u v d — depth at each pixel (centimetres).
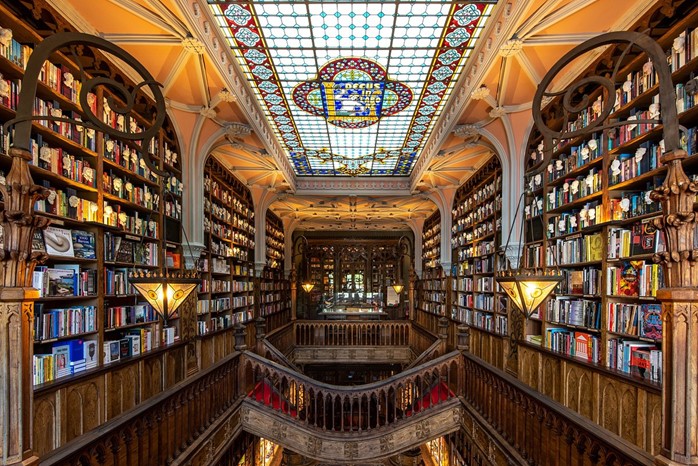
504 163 713
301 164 1151
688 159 353
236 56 574
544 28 450
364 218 1777
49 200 403
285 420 632
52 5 403
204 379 504
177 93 625
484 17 484
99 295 470
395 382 653
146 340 563
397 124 835
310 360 1394
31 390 189
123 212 540
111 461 307
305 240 1953
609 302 457
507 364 712
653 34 425
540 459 391
